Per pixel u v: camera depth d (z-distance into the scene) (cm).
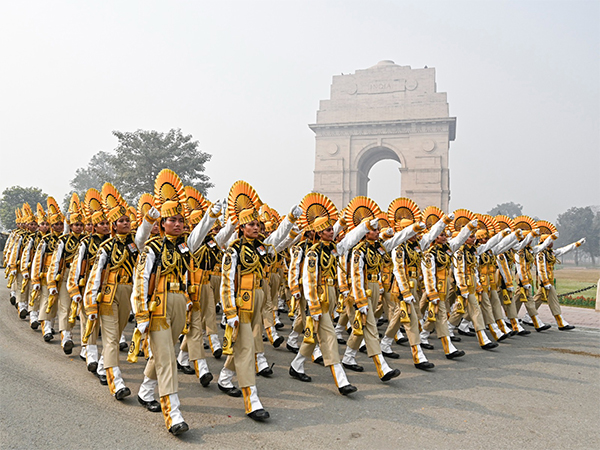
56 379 532
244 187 481
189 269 442
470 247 805
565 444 393
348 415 446
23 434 377
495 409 477
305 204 548
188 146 4188
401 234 638
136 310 400
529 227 1030
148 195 506
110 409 443
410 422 433
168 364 396
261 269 467
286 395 507
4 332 776
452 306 876
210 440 379
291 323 1022
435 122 4519
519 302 989
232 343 426
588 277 3550
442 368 651
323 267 524
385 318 1098
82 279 553
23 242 971
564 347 813
